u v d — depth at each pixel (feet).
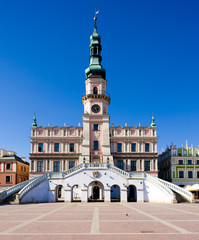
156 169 213.46
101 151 211.20
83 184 165.48
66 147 214.69
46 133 217.15
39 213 97.09
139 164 213.87
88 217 84.48
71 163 212.43
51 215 90.33
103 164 168.45
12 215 90.74
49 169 209.67
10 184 227.40
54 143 215.31
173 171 232.73
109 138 215.10
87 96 221.05
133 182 165.68
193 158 234.99
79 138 216.13
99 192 202.28
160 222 72.95
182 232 58.59
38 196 161.99
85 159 204.95
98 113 219.00
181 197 158.81
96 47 236.02
